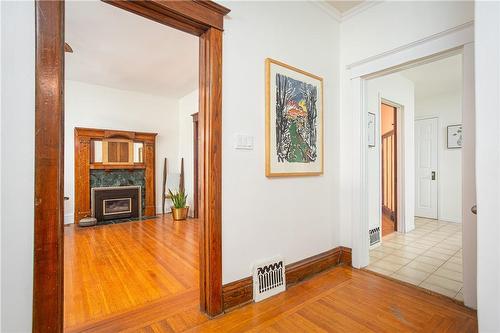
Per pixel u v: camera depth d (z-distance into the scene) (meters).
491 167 1.12
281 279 2.04
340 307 1.78
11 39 1.10
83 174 4.56
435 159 4.97
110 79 4.49
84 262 2.64
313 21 2.40
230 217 1.78
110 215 4.77
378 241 3.27
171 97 5.68
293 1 2.23
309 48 2.36
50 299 1.18
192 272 2.38
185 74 4.23
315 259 2.36
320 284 2.14
